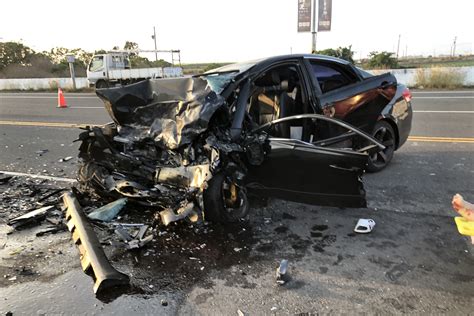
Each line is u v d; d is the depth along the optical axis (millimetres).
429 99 12844
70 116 11820
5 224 4008
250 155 3709
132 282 2941
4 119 11617
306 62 4613
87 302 2715
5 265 3229
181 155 3766
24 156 6941
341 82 5004
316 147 3588
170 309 2621
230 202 3783
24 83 26422
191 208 3559
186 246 3465
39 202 4602
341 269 3039
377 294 2711
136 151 4164
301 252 3320
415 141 7188
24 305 2697
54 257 3342
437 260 3131
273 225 3844
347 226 3793
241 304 2654
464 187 4750
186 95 3992
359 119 4891
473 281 2836
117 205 4078
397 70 17922
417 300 2633
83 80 25641
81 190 4625
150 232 3709
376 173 5426
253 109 4430
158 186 3832
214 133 3740
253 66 4266
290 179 3760
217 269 3094
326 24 23000
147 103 4309
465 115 9562
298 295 2732
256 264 3152
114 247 3449
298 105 4602
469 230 2621
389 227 3742
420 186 4836
